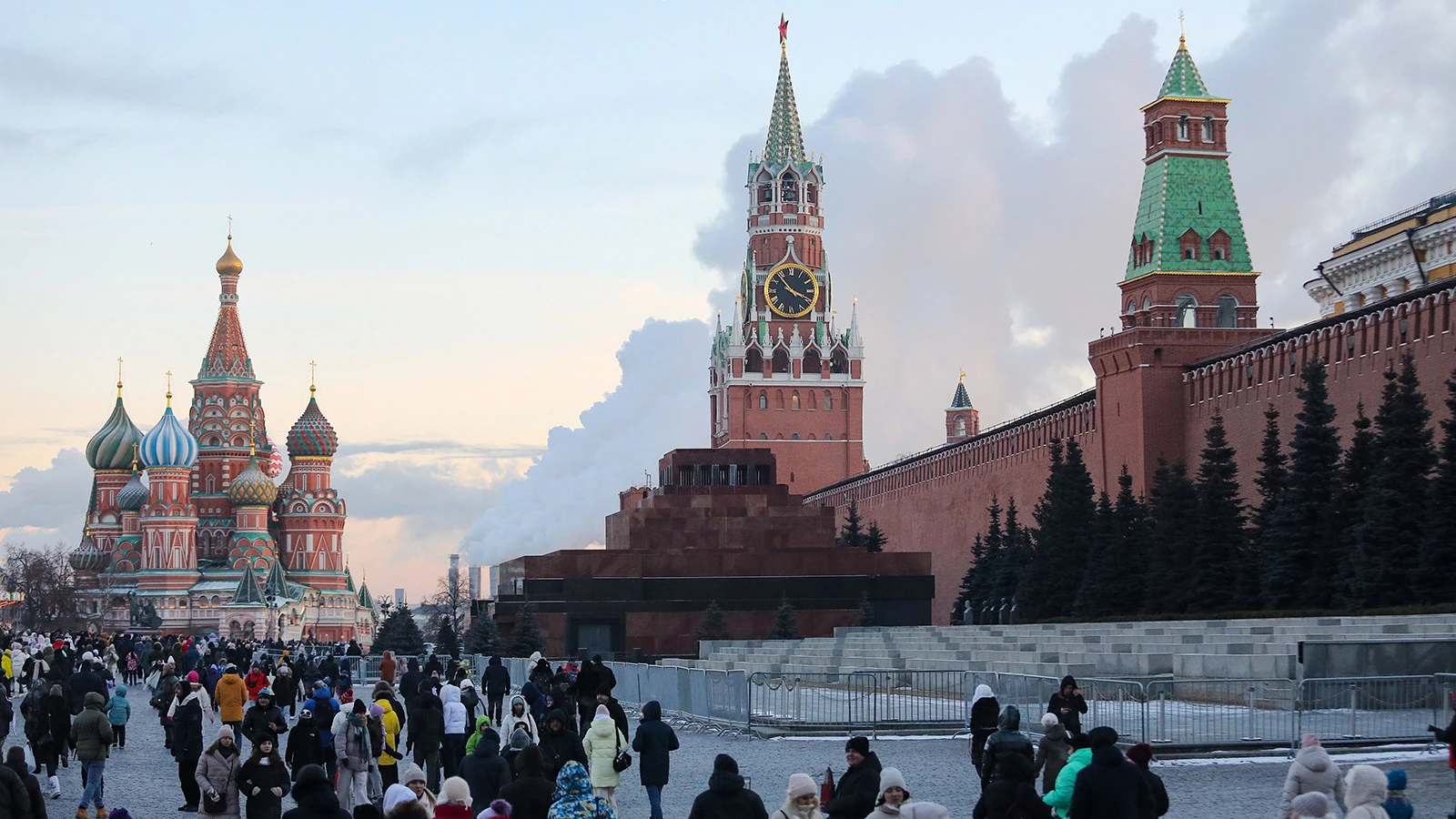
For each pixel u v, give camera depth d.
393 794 19.23
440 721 31.97
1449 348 72.94
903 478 157.88
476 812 23.94
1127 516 86.81
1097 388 107.06
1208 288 110.38
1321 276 115.75
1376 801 18.56
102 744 30.06
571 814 19.19
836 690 47.31
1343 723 37.53
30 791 23.11
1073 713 29.69
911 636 82.19
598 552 114.62
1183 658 46.47
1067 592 92.38
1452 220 98.25
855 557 117.75
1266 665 42.72
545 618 113.50
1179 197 111.38
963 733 45.12
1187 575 77.88
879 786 20.17
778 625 112.31
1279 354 88.50
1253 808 28.56
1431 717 37.66
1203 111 111.88
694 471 128.88
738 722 47.47
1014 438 127.56
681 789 35.00
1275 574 69.31
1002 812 19.62
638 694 58.38
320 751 29.44
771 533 120.81
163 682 43.03
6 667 60.72
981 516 134.88
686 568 115.75
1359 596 62.91
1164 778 33.19
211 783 24.67
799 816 19.44
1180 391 100.44
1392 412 64.62
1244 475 92.12
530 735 26.95
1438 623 52.81
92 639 85.12
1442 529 59.97
